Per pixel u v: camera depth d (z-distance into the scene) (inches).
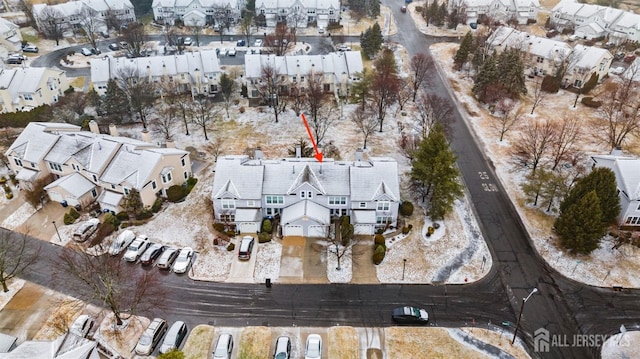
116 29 5851.4
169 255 2418.8
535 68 4729.3
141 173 2738.7
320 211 2605.8
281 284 2313.0
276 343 1977.1
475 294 2272.4
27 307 2171.5
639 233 2610.7
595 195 2333.9
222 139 3604.8
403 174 3129.9
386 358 1966.0
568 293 2276.1
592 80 4301.2
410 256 2482.8
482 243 2578.7
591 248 2413.9
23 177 2938.0
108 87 3784.5
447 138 3496.6
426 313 2135.8
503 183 3090.6
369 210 2637.8
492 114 3983.8
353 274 2370.8
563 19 5969.5
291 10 5974.4
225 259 2450.8
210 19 6102.4
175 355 1754.4
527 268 2418.8
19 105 4037.9
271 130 3735.2
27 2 6323.8
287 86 4333.2
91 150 2896.2
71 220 2701.8
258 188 2613.2
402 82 4384.8
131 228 2655.0
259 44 5408.5
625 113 3686.0
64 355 1684.3
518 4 6205.7
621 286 2311.8
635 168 2637.8
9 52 5147.6
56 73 4210.1
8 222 2728.8
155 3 6092.5
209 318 2134.6
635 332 2080.5
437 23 6028.5
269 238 2556.6
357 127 3747.5
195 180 3041.3
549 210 2824.8
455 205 2874.0
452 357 1968.5
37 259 2445.9
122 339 2017.7
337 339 2043.6
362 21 6225.4
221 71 4434.1
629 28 5413.4
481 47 4835.1
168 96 4163.4
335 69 4296.3
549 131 3289.9
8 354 1726.1
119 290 2199.8
